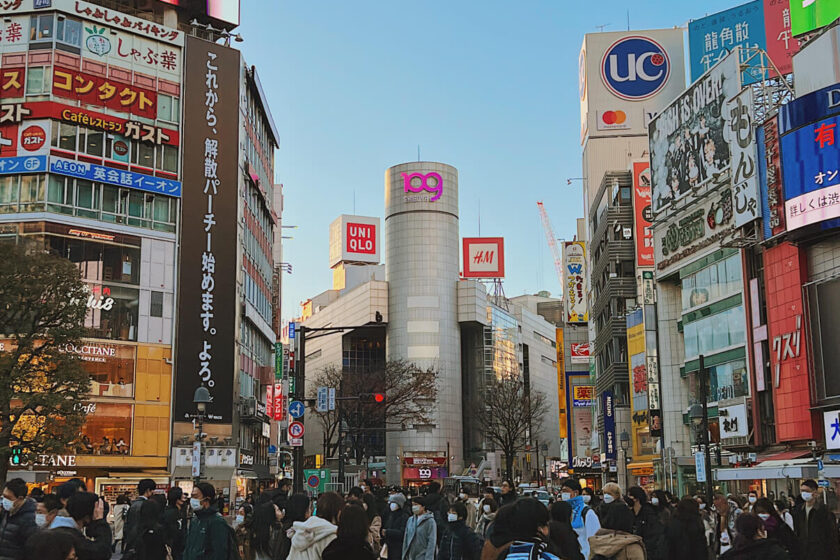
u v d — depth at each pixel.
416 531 13.56
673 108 55.97
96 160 57.66
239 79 63.97
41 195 55.72
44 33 57.28
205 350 59.47
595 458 86.06
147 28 60.75
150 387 57.31
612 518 9.63
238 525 16.42
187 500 17.36
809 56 43.16
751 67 47.06
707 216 51.53
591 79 99.25
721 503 16.72
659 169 58.38
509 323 158.12
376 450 140.75
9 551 10.64
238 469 61.25
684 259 54.66
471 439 143.62
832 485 28.44
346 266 171.25
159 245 59.31
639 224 70.00
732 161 46.94
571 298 101.25
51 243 55.41
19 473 37.41
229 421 59.59
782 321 42.38
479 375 146.00
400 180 144.00
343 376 102.44
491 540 7.34
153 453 56.72
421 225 141.88
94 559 9.34
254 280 71.75
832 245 39.91
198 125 61.78
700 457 34.28
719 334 49.94
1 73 56.81
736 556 9.48
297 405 33.56
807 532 13.16
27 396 37.91
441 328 139.62
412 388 103.06
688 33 79.56
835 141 39.25
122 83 59.25
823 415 39.09
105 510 12.37
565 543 8.75
